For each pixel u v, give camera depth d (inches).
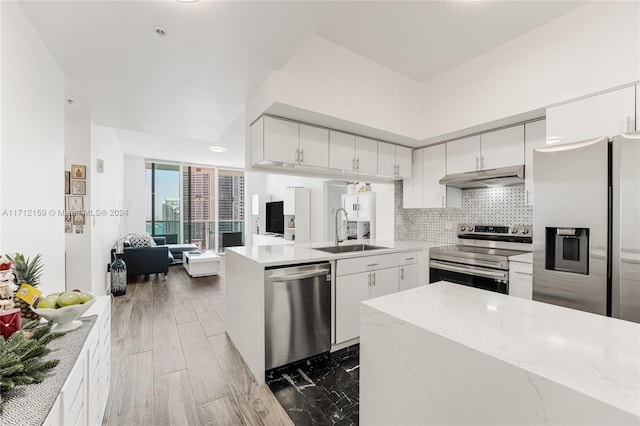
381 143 128.6
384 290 112.1
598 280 70.9
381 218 157.3
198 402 72.6
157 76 90.6
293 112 95.5
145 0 58.5
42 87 69.1
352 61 103.7
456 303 51.0
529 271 91.5
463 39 95.9
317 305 92.8
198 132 152.9
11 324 41.0
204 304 152.2
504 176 103.4
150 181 291.0
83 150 124.9
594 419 24.9
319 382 82.4
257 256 93.5
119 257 179.9
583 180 73.7
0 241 49.8
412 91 124.2
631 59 74.1
